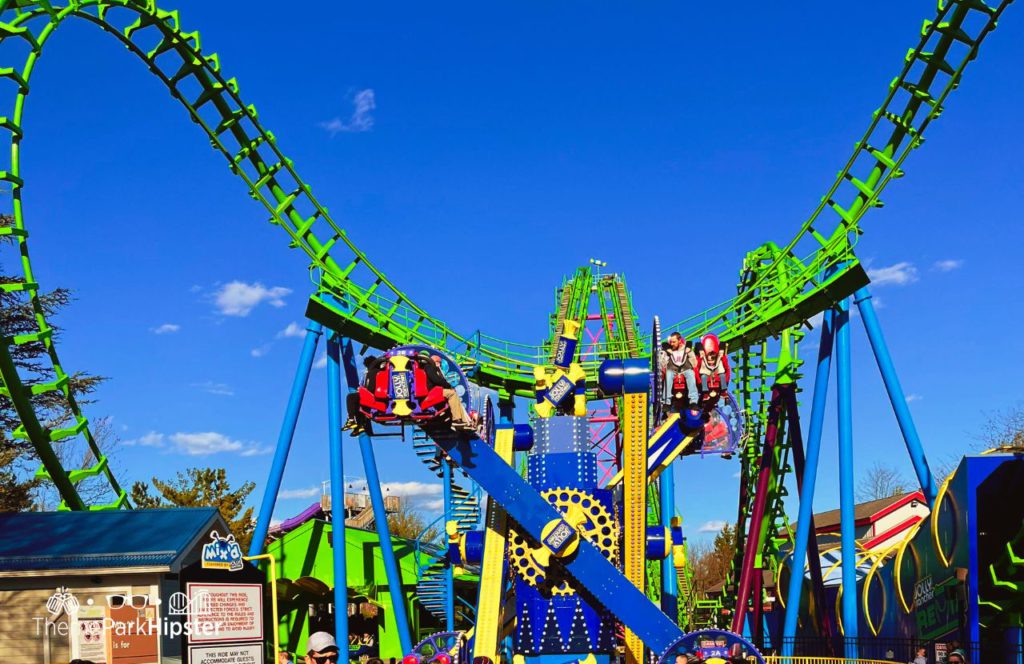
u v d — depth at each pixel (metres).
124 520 25.34
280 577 45.75
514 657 19.88
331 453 36.75
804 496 35.22
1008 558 23.89
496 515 20.30
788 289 36.09
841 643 38.59
